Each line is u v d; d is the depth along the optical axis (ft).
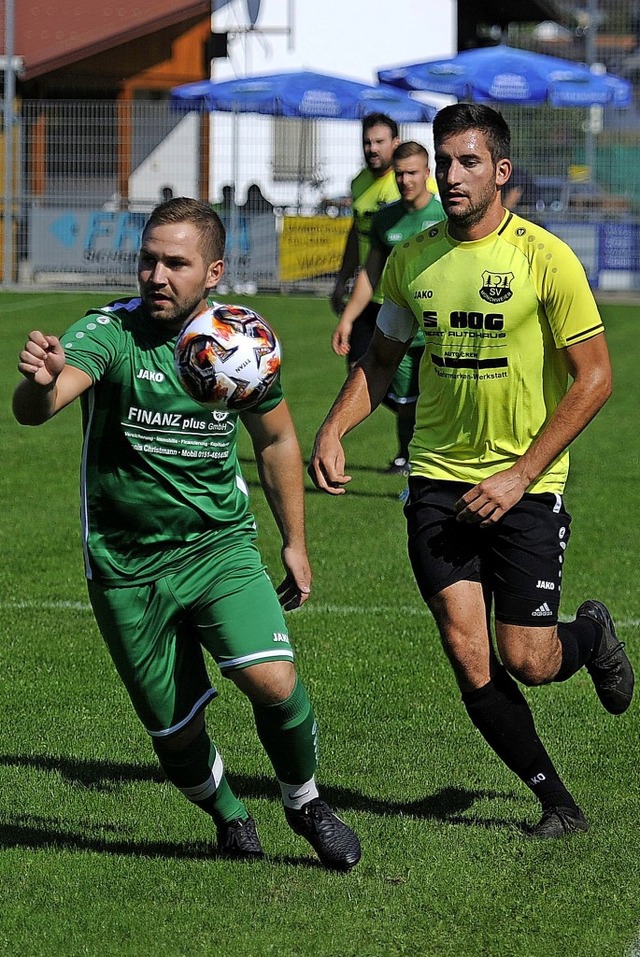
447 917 28.99
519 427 33.53
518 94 196.34
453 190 32.30
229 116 210.79
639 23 251.19
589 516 74.18
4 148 192.95
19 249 192.44
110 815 35.27
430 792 37.19
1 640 51.21
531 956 27.25
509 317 32.68
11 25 188.03
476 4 259.39
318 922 28.71
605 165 197.26
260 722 30.22
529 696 45.65
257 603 29.91
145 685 30.30
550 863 31.81
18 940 27.86
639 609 55.67
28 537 67.87
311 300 187.42
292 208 198.18
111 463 29.50
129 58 216.74
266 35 248.32
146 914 29.09
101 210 189.06
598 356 32.53
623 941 27.91
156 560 29.91
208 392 28.48
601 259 195.00
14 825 34.47
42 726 42.29
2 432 100.07
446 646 33.50
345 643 51.29
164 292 28.43
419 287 33.65
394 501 77.97
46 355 26.37
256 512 75.20
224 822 32.37
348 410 35.32
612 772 38.29
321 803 31.53
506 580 33.35
